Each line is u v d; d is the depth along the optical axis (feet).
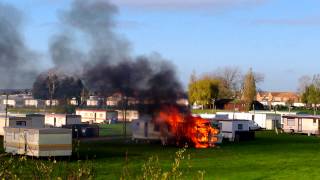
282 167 109.09
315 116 225.76
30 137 114.62
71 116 224.74
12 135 119.96
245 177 93.30
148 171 29.09
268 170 103.81
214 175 94.79
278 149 155.22
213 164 112.88
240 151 147.74
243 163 116.06
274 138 204.95
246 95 394.32
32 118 184.24
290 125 233.76
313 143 179.22
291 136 216.33
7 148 121.19
